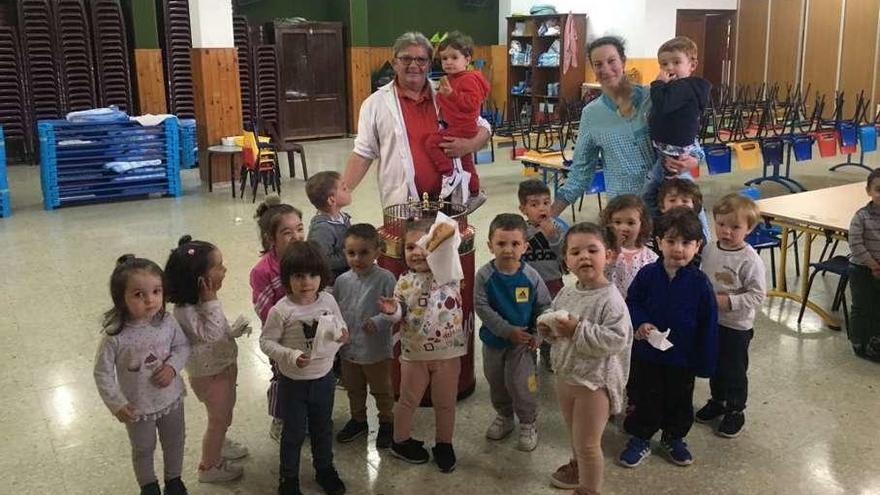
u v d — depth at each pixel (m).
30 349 4.04
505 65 14.34
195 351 2.62
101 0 10.68
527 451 2.97
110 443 3.08
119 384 2.38
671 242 2.69
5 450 3.02
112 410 2.32
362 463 2.91
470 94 3.23
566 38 12.62
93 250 6.07
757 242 4.69
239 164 9.12
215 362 2.64
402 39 3.21
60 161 7.66
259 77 12.53
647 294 2.79
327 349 2.56
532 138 9.70
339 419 3.25
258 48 12.42
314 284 2.54
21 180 9.39
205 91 8.84
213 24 8.77
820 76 12.75
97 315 4.56
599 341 2.33
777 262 5.40
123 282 2.33
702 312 2.70
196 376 2.65
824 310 4.42
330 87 13.36
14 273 5.45
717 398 3.18
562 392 2.49
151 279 2.35
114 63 10.93
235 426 3.22
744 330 3.00
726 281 3.04
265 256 2.95
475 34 14.75
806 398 3.37
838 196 4.72
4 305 4.74
